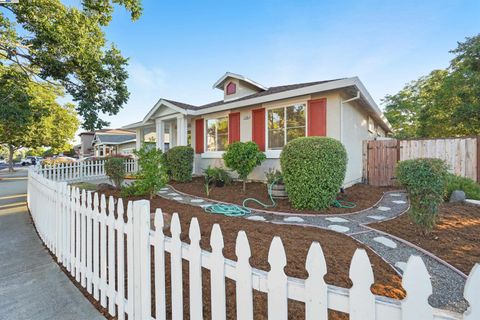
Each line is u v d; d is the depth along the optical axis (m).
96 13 8.42
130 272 1.88
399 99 19.56
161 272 1.68
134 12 8.68
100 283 2.18
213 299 1.41
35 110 8.85
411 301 0.93
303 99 7.23
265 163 8.08
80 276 2.55
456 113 11.66
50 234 3.44
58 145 23.00
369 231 3.71
